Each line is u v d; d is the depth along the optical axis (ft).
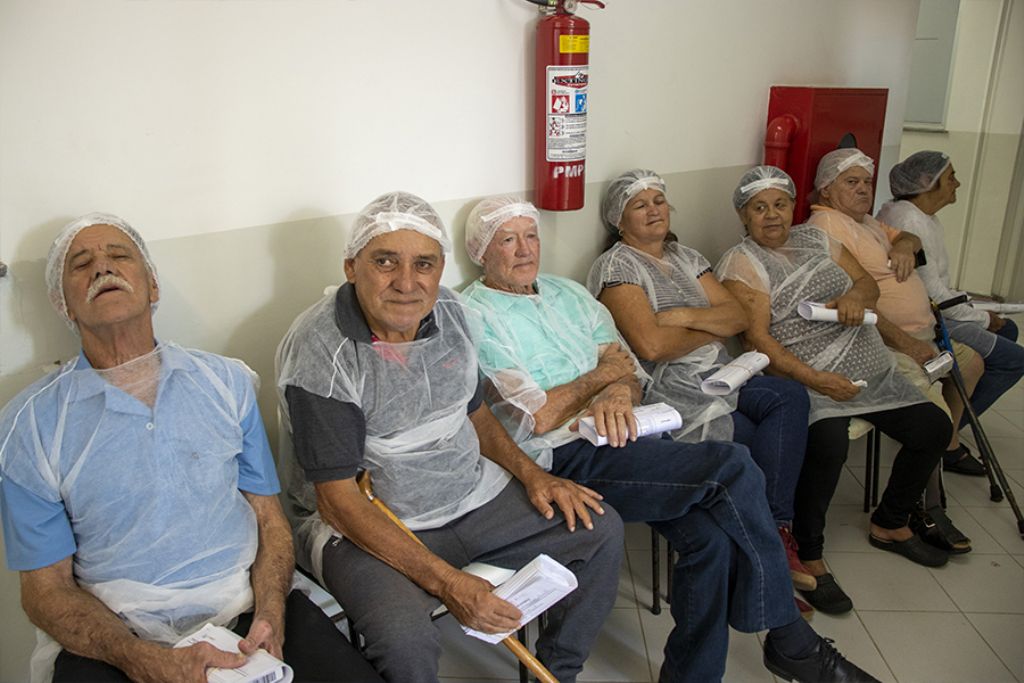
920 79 14.19
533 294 6.01
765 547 4.90
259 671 3.34
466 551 4.73
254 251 4.95
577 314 6.16
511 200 5.74
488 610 4.05
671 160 7.82
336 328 4.49
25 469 3.59
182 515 3.84
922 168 8.39
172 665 3.34
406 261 4.37
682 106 7.73
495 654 5.67
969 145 13.62
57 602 3.60
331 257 5.34
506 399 5.38
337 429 4.34
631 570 6.73
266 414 5.24
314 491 4.76
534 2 5.86
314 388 4.35
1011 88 12.89
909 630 5.96
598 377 5.81
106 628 3.52
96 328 3.73
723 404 6.27
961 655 5.68
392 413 4.54
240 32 4.56
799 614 5.09
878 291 7.39
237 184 4.77
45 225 4.08
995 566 6.78
